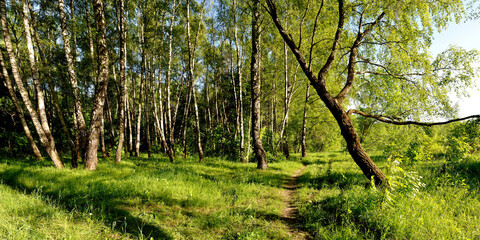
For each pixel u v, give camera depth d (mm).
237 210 4961
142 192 5605
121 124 12266
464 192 5082
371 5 6422
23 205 4078
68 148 17641
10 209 3871
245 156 15484
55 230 3318
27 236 2967
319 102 23953
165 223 4141
